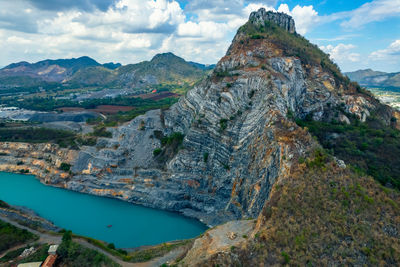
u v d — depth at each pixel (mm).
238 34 128500
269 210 44375
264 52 105438
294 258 35750
